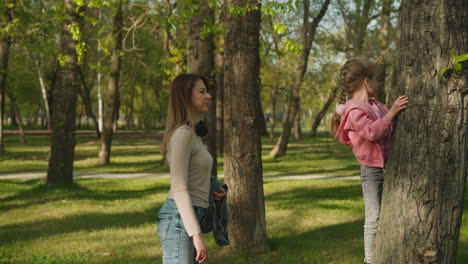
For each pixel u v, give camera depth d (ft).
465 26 9.54
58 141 38.99
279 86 123.65
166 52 58.70
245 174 17.76
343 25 74.84
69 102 39.04
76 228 23.53
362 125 10.80
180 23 29.14
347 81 11.85
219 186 9.63
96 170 53.57
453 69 9.38
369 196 11.55
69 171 39.58
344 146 97.40
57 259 16.70
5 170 52.37
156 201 32.35
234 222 17.98
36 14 40.55
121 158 69.21
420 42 9.68
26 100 160.86
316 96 104.17
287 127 69.82
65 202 31.86
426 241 9.62
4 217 26.66
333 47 84.02
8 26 38.70
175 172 8.63
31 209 29.30
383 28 56.70
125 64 133.28
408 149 9.78
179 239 8.87
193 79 9.15
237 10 16.87
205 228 9.36
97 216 26.94
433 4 9.55
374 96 12.05
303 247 18.81
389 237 10.06
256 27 17.63
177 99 9.09
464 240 19.33
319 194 34.60
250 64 17.58
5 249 18.86
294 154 75.41
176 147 8.70
